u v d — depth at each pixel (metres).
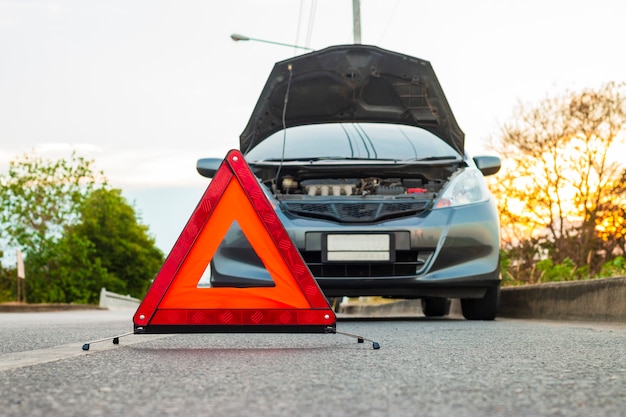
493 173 6.99
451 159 6.66
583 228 15.89
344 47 6.81
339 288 5.87
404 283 5.81
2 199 42.66
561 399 1.88
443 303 8.48
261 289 3.43
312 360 2.85
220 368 2.59
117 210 60.19
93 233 59.00
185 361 2.83
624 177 16.78
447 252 5.85
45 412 1.70
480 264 5.91
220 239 3.45
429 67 6.84
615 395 1.95
